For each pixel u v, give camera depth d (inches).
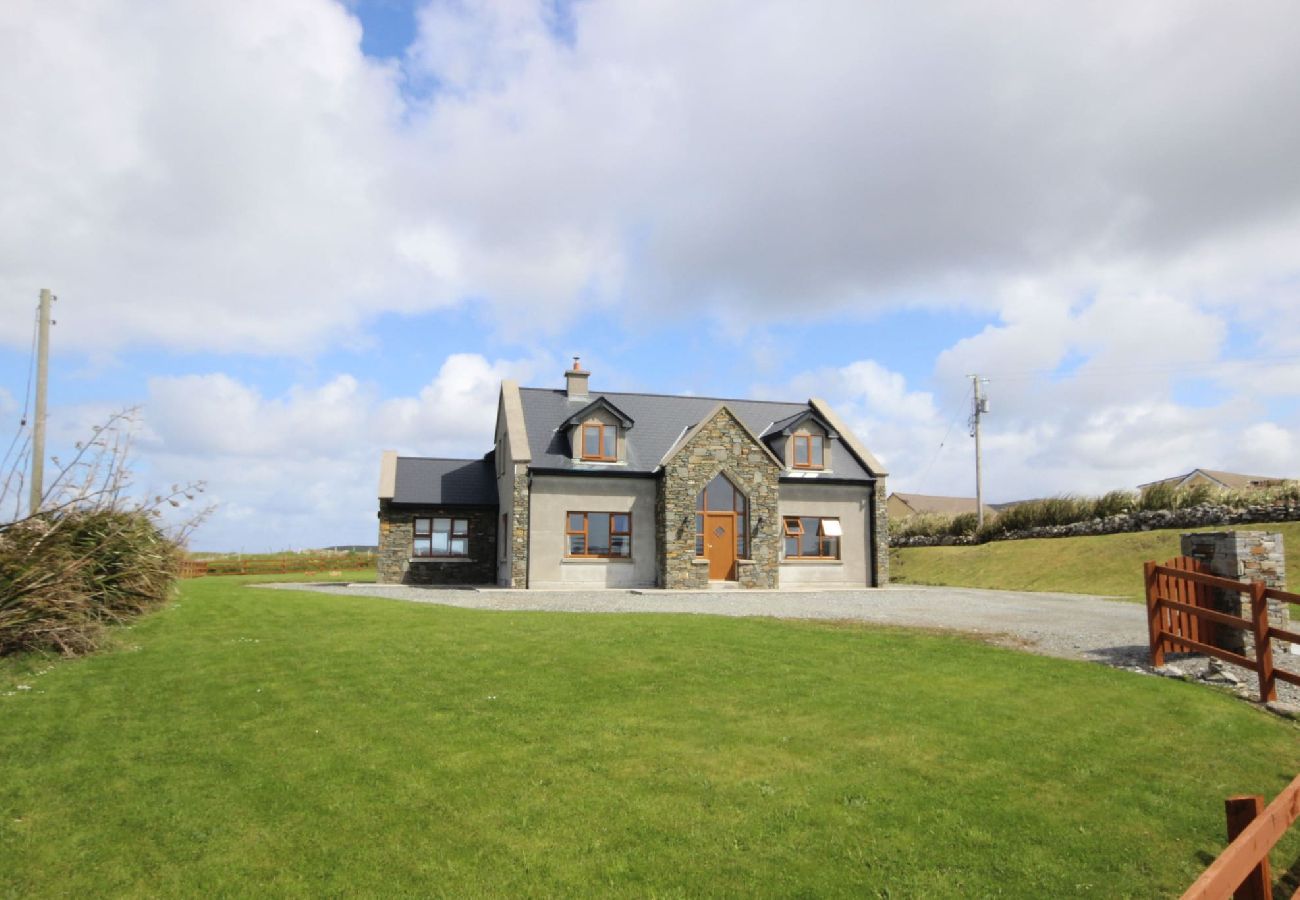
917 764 329.7
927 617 724.7
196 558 1768.0
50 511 489.4
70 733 336.5
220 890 230.8
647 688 424.2
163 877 236.1
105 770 302.5
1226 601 528.4
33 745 322.3
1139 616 737.0
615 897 233.5
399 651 496.1
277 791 290.4
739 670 465.4
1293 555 970.7
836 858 257.4
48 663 438.9
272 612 646.5
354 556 2000.5
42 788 286.0
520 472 1128.2
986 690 436.1
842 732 362.6
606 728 360.5
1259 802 202.5
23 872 235.1
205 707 375.9
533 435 1208.8
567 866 247.6
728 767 321.4
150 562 580.1
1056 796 306.3
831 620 689.6
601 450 1180.5
